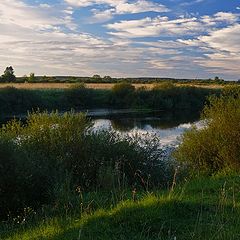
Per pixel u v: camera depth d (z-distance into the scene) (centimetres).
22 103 6012
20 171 1131
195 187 1128
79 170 1442
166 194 930
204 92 7531
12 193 1117
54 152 1461
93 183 1386
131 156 1486
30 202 1145
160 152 1597
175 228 685
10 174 1115
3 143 1155
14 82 11881
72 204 1021
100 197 1074
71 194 1105
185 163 1652
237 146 1541
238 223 700
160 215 717
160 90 7400
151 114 6009
